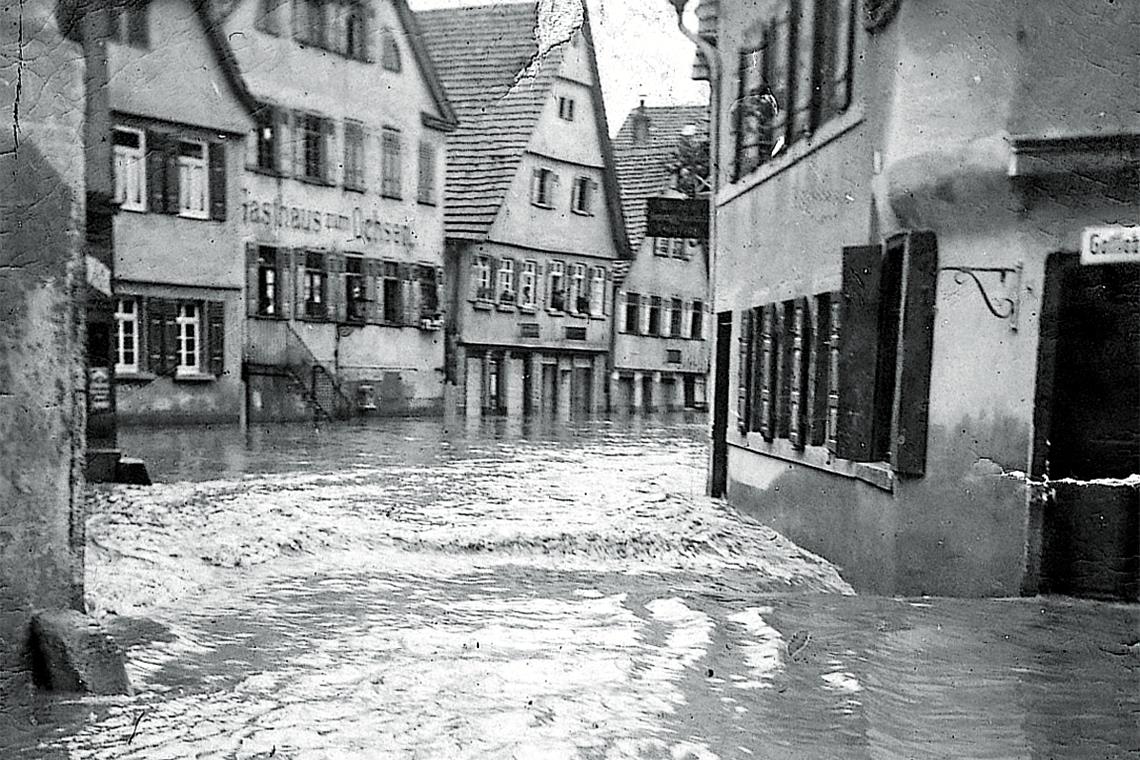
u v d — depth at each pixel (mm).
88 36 6238
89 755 4809
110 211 17156
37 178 5559
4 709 5332
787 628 7098
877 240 8688
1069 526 7629
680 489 16766
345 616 7637
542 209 42844
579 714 5406
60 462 5734
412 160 37375
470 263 40625
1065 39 7242
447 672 6137
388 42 35750
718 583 9352
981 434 7750
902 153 7809
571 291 44656
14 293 5469
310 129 33500
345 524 11961
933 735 5059
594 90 43750
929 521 7957
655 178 44750
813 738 5070
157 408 29234
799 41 11031
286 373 32781
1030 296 7547
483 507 14125
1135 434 7578
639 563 10336
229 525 11352
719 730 5156
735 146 13805
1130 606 7449
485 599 8359
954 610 7398
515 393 42906
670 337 49906
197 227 29750
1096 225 7395
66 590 5812
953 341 7793
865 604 7734
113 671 5691
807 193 10695
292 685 5867
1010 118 7367
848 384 8742
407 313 37594
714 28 15109
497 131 41875
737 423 13836
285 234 32875
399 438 27750
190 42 27906
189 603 7957
